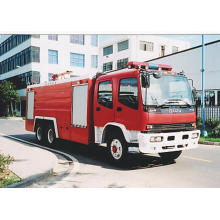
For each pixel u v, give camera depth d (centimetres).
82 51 3872
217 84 1741
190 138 661
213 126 1506
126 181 553
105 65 4291
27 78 3647
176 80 670
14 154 791
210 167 679
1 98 3650
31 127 1175
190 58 1934
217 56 1738
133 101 622
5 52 4559
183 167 679
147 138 585
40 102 1098
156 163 727
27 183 527
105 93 722
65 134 909
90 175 601
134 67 668
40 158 732
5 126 2153
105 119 716
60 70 3666
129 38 3747
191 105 688
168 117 630
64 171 645
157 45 3931
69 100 881
